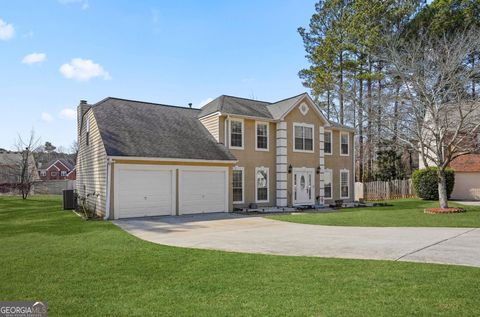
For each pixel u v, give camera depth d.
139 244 10.16
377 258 8.11
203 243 10.40
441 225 13.72
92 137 19.62
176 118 22.16
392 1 33.31
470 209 19.42
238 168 21.80
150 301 5.47
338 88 35.75
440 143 19.02
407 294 5.56
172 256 8.57
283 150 23.28
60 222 15.21
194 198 18.81
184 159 18.08
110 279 6.67
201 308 5.14
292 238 11.16
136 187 16.97
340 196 27.22
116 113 19.69
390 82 28.75
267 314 4.88
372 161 39.62
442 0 31.77
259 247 9.73
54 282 6.50
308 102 24.94
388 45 24.44
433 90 19.38
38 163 66.44
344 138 28.05
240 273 6.98
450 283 6.07
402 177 36.41
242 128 22.12
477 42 19.66
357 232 12.26
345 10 35.59
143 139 18.20
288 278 6.58
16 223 15.02
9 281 6.56
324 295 5.61
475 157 28.86
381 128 24.09
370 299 5.38
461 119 18.12
